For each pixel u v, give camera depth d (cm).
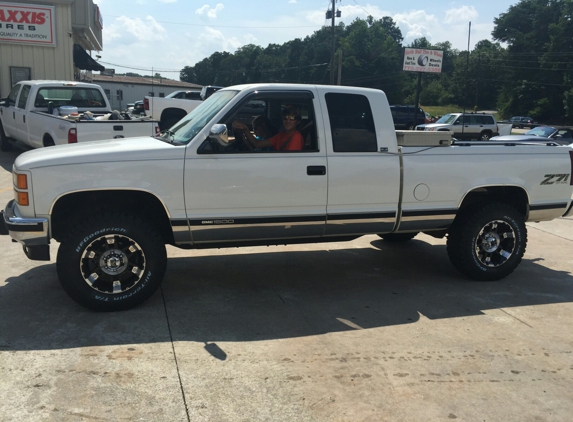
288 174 473
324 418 312
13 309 454
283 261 624
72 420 300
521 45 8125
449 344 413
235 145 483
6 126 1369
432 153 518
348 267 608
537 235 794
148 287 458
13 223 425
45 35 1781
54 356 372
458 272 598
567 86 7188
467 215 548
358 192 496
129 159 440
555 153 563
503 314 477
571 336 434
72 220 454
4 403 314
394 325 447
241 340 409
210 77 11738
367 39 9225
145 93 7312
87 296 442
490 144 569
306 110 488
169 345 396
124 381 343
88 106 1226
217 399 327
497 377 365
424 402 332
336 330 434
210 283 540
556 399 340
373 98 500
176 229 459
